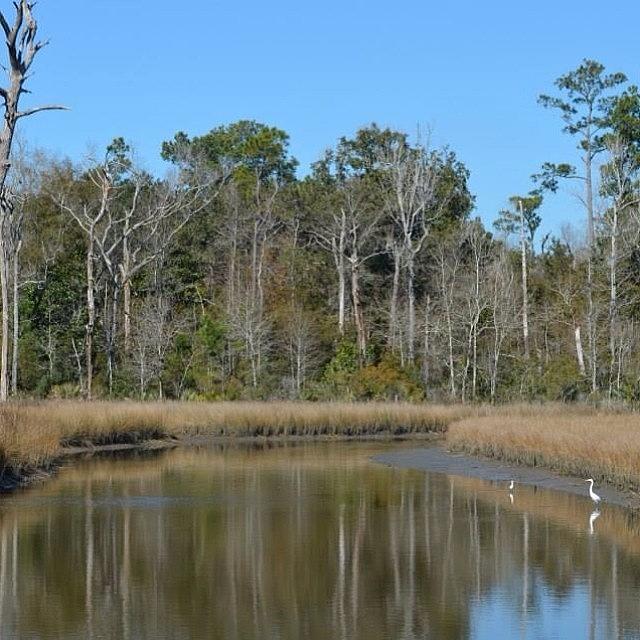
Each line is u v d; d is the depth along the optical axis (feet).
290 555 72.33
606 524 84.07
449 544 76.07
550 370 228.43
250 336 238.89
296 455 146.82
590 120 245.04
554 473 118.11
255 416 182.29
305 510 92.32
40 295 231.50
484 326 251.19
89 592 61.36
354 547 75.00
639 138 240.12
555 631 53.31
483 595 60.64
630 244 223.51
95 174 254.27
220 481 113.50
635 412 172.45
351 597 60.44
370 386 226.99
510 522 85.30
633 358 222.28
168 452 150.30
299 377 240.32
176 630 53.42
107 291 230.68
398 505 95.40
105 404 167.43
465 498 100.01
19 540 77.00
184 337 231.71
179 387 219.20
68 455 141.38
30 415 125.90
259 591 61.87
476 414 191.11
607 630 53.42
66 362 224.94
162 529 81.92
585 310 239.09
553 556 71.41
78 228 245.65
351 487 108.78
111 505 94.43
